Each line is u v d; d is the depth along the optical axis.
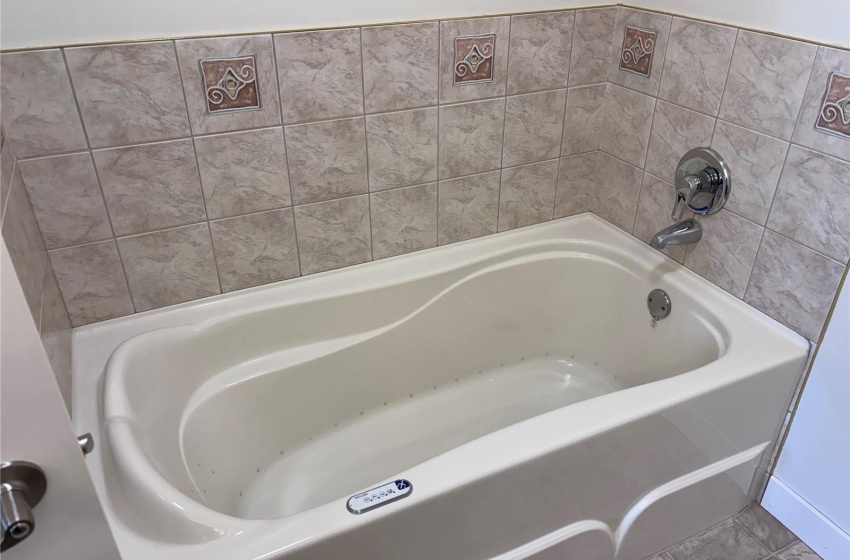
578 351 2.03
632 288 1.84
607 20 1.76
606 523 1.43
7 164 1.17
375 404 1.83
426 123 1.65
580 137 1.91
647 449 1.36
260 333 1.61
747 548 1.59
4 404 0.53
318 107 1.50
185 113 1.38
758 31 1.40
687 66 1.59
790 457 1.59
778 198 1.46
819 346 1.45
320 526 1.05
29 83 1.23
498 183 1.85
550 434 1.23
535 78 1.74
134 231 1.45
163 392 1.42
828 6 1.27
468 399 1.92
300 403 1.69
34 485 0.57
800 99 1.35
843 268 1.35
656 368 1.81
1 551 0.55
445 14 1.55
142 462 1.11
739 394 1.42
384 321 1.75
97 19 1.24
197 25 1.32
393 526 1.10
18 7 1.18
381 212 1.72
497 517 1.23
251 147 1.48
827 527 1.53
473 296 1.85
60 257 1.40
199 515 1.05
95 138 1.33
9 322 0.51
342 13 1.44
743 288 1.60
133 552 1.01
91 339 1.47
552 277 1.95
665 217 1.78
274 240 1.62
